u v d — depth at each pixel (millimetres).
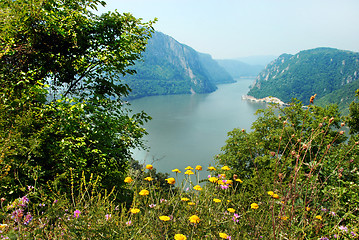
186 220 2377
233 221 2436
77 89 8461
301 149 1889
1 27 6207
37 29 6723
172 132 139000
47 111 6125
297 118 19766
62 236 1917
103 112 7469
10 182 3482
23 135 4602
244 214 2414
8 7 6297
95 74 8500
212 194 2707
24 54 6512
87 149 6043
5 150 3756
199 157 94750
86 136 6398
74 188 4555
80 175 5301
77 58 7992
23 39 6695
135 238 2049
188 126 154500
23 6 6117
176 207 2520
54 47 7574
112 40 8555
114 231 2031
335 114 20188
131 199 3938
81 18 8023
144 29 9164
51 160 4969
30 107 5469
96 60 8430
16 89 5770
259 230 2277
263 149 18266
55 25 6746
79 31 7703
